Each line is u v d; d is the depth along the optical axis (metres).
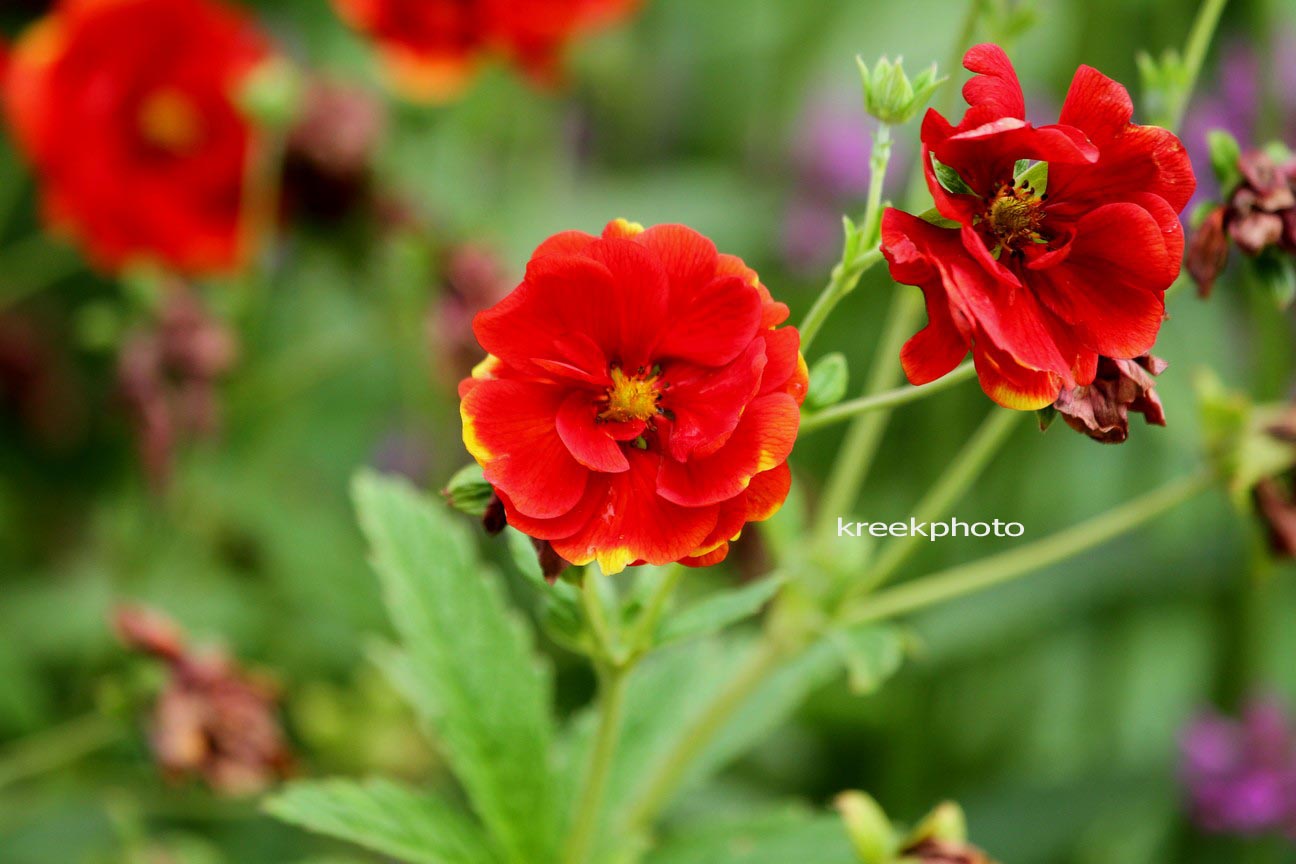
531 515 0.46
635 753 0.54
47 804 0.62
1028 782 0.67
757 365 0.45
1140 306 0.46
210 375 0.67
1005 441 0.70
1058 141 0.45
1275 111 0.69
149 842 0.61
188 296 0.69
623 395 0.46
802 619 0.53
